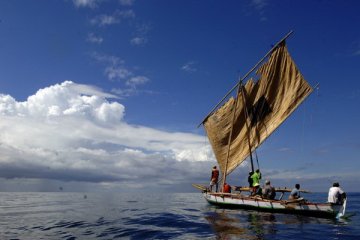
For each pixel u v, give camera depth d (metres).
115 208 30.92
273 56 30.66
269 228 17.36
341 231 16.62
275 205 24.42
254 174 28.25
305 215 22.61
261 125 30.66
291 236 15.28
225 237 15.02
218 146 33.12
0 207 32.91
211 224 18.77
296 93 29.03
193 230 16.81
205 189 32.28
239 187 29.67
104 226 18.39
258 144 30.53
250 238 14.80
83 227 18.08
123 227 17.94
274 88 30.41
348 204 40.44
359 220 20.59
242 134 31.78
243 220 20.38
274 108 30.16
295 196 23.56
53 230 17.17
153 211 27.05
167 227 17.83
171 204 37.03
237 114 32.19
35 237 15.30
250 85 31.75
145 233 16.08
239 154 31.64
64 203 39.88
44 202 42.19
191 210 27.44
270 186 25.48
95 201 44.84
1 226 18.64
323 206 21.78
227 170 32.22
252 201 26.28
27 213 26.09
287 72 29.86
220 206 29.58
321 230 16.84
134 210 28.41
